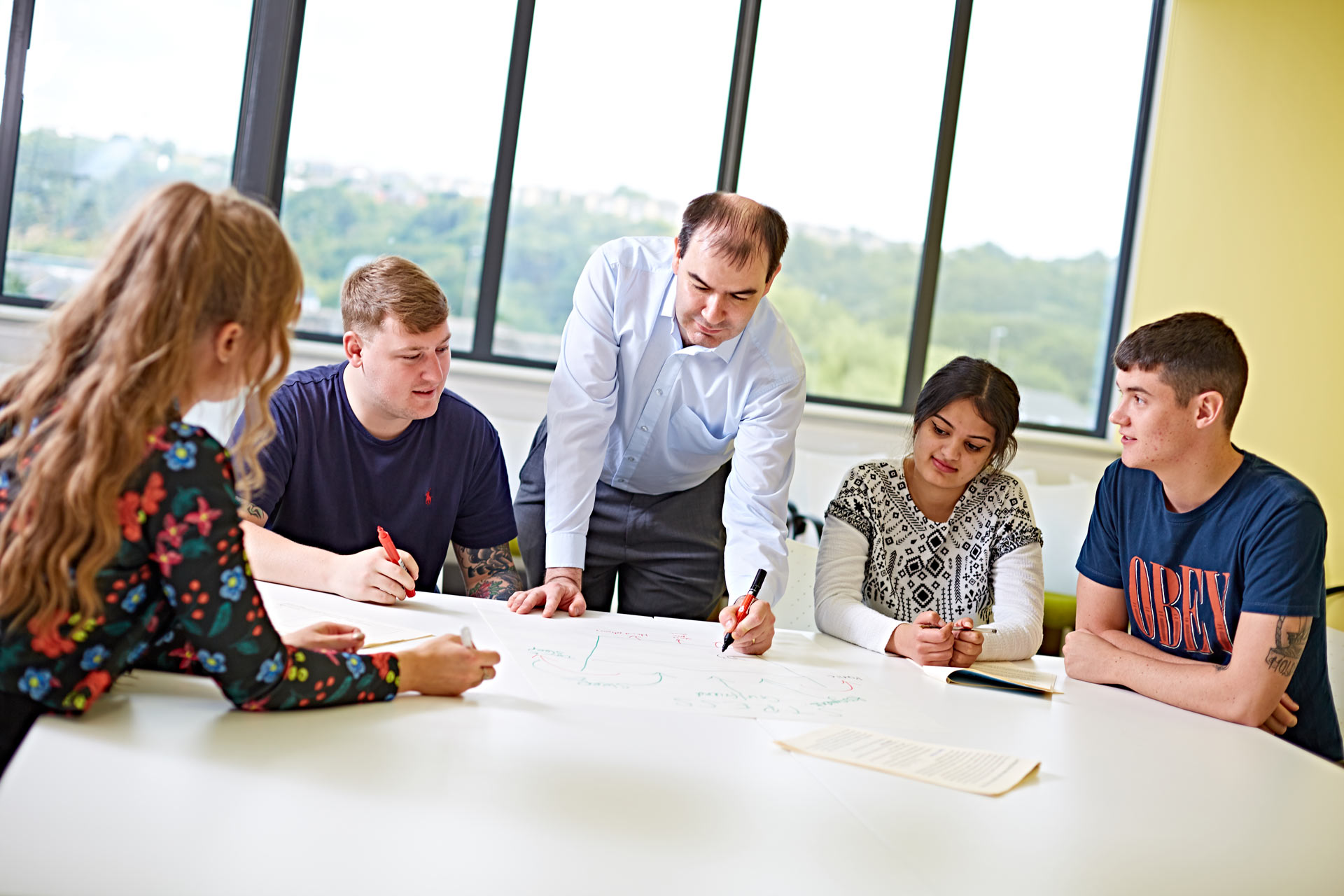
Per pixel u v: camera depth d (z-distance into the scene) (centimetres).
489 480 182
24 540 79
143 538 83
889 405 405
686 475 196
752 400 178
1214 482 150
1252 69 408
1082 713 131
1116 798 99
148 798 70
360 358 166
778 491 176
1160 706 141
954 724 118
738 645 139
